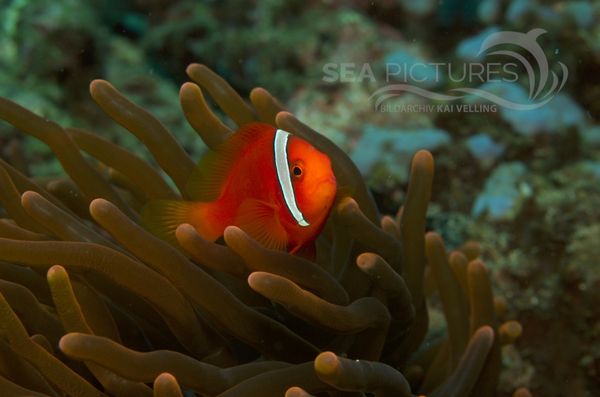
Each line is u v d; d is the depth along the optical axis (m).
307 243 0.59
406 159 1.21
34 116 0.67
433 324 0.85
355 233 0.62
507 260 0.97
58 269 0.55
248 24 1.54
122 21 1.61
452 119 1.28
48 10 1.30
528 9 1.32
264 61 1.50
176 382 0.55
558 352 0.88
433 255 0.70
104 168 0.79
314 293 0.61
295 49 1.47
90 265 0.58
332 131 1.31
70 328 0.56
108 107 0.67
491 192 1.12
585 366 0.86
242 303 0.61
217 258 0.60
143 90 1.38
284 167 0.56
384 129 1.27
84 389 0.58
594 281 0.87
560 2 1.31
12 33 1.28
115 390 0.58
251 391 0.57
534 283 0.94
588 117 1.26
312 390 0.58
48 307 0.65
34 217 0.60
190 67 0.71
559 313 0.90
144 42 1.57
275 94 1.48
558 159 1.17
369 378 0.57
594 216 0.95
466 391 0.64
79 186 0.68
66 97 1.31
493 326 0.68
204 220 0.59
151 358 0.56
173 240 0.60
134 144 1.30
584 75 1.29
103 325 0.60
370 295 0.63
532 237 0.98
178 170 0.67
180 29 1.54
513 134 1.21
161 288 0.59
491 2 1.39
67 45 1.30
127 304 0.63
